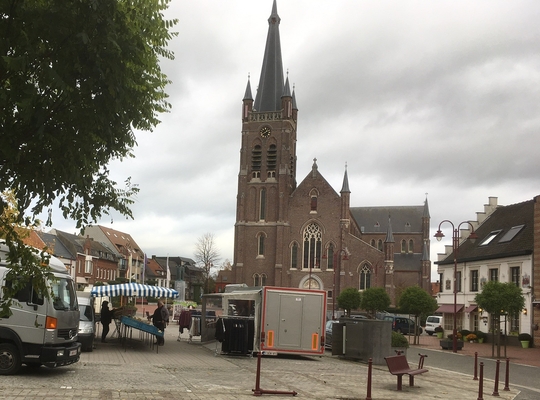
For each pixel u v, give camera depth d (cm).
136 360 1928
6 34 648
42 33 653
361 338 2252
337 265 7094
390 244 7150
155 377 1481
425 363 2377
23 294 1374
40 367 1548
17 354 1370
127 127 778
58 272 1469
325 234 7269
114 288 2506
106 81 682
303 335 2217
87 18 657
